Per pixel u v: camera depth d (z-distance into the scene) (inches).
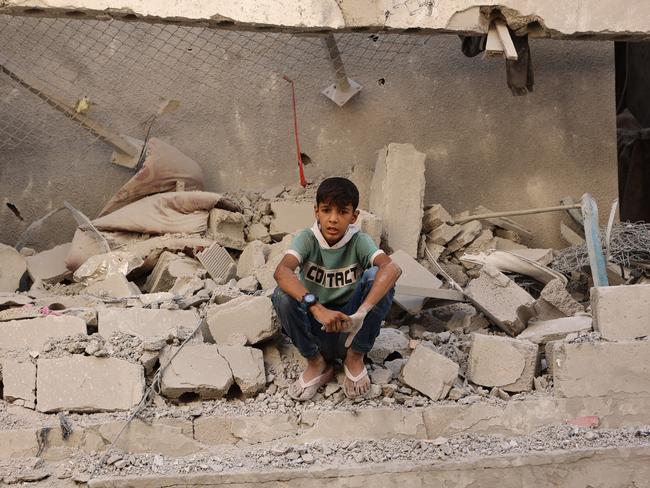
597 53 320.8
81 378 222.5
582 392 227.6
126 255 266.4
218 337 234.4
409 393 228.7
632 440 219.8
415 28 262.1
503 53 268.4
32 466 207.3
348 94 309.7
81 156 305.6
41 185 304.8
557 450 213.8
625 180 419.5
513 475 209.0
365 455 213.0
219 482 203.0
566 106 319.6
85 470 206.7
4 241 304.3
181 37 300.5
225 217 283.9
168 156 293.0
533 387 233.6
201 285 256.7
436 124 315.6
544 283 276.5
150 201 286.2
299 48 309.1
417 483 206.4
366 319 214.2
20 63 297.7
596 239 264.1
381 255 213.0
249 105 310.5
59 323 230.2
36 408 221.9
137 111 305.6
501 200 316.5
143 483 201.6
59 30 297.9
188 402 226.1
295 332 216.5
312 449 215.8
